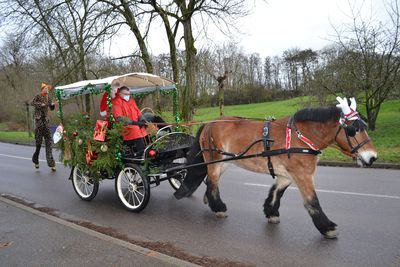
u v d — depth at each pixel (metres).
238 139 5.61
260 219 5.80
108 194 7.82
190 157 6.36
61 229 5.27
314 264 4.15
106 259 4.24
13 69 33.00
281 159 5.10
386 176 8.62
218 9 15.23
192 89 16.67
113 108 6.96
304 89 18.80
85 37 15.00
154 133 7.00
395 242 4.68
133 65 18.58
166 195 7.56
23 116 33.84
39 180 9.59
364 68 15.76
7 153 15.91
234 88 44.91
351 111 4.66
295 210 6.16
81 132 7.14
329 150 12.55
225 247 4.71
